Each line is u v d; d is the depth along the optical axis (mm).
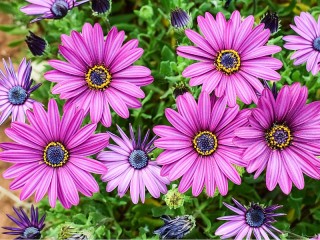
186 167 298
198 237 409
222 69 304
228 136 299
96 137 300
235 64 304
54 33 460
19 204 463
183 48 307
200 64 306
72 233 349
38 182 306
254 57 305
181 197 340
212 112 296
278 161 292
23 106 342
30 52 395
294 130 292
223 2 410
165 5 436
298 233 416
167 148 295
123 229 428
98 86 312
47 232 385
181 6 412
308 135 291
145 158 338
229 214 406
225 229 322
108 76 314
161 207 393
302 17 346
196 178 299
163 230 328
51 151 302
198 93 367
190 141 300
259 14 442
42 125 302
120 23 492
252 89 301
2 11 503
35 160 307
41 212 426
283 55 425
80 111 297
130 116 431
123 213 446
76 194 305
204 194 406
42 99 445
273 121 290
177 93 350
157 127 295
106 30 483
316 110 286
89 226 365
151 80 315
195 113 294
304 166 291
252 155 287
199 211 391
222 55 306
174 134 296
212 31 307
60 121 300
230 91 300
